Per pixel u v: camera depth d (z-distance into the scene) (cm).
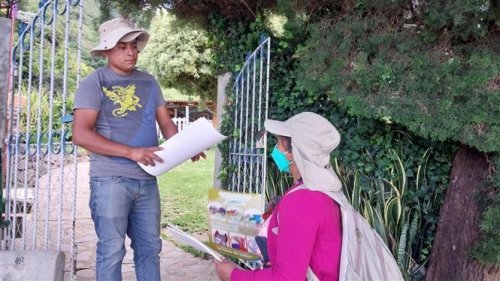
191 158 302
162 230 692
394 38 350
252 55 474
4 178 387
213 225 249
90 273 493
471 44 346
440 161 440
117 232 296
